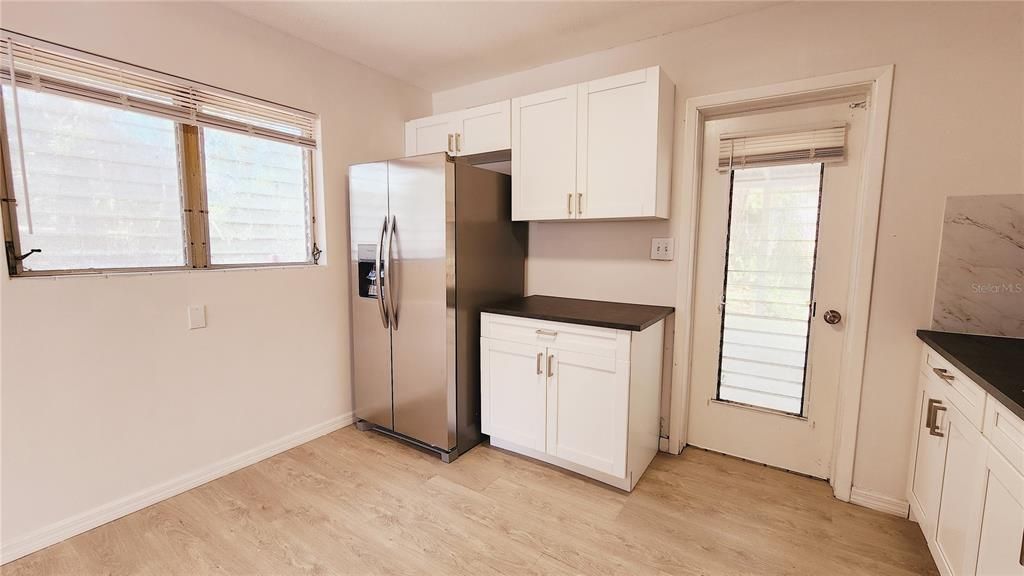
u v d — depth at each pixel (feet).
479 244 8.34
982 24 5.47
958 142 5.66
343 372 9.30
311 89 8.36
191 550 5.63
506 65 9.35
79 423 5.89
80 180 5.91
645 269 8.34
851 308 6.55
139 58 6.23
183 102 6.72
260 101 7.63
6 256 5.32
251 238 7.84
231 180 7.50
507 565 5.40
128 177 6.34
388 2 6.89
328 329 8.94
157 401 6.60
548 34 7.90
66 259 5.85
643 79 7.00
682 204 7.78
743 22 7.09
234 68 7.25
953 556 4.45
